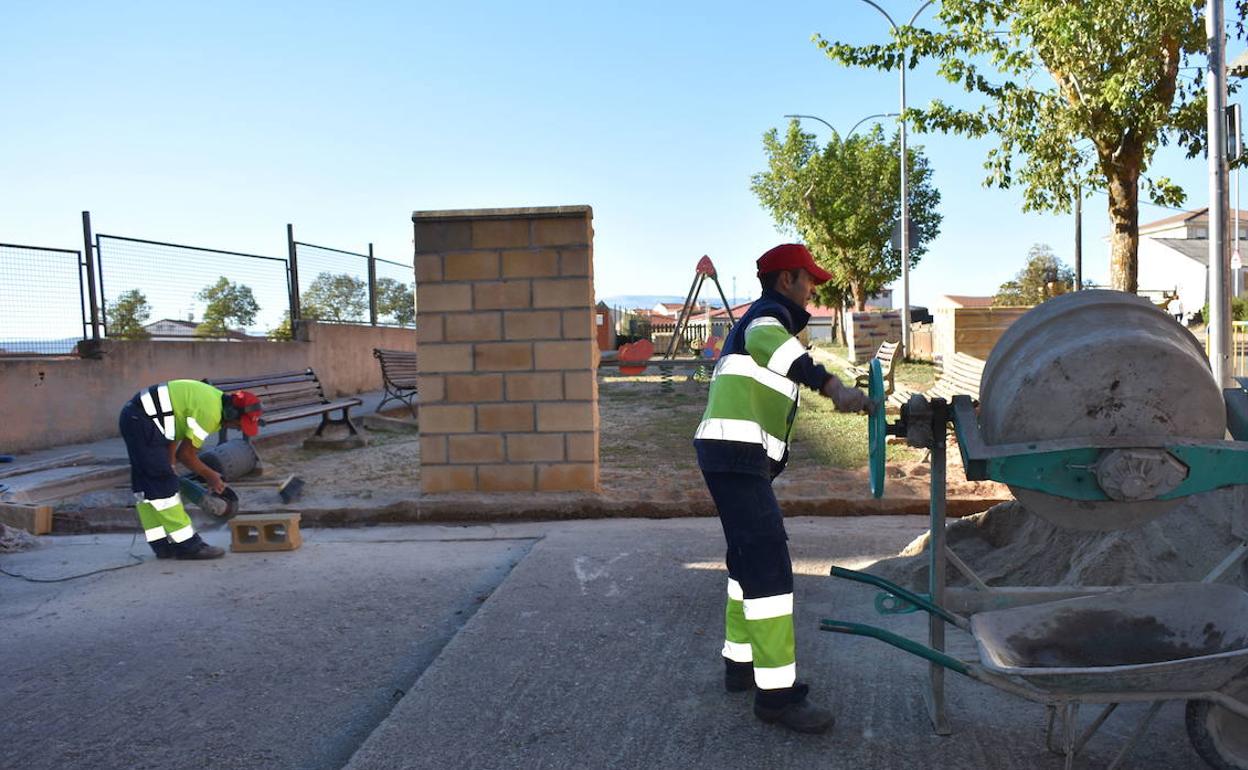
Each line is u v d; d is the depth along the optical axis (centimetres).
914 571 508
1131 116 1407
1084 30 1370
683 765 327
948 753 329
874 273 4159
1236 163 1402
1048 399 308
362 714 387
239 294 1647
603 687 396
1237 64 1180
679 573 562
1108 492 299
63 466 954
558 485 765
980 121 1611
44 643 471
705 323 4800
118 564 622
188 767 343
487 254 761
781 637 346
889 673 402
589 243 752
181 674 429
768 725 355
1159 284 5909
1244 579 399
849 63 1661
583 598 517
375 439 1226
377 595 546
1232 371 1130
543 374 761
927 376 2014
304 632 484
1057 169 1570
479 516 741
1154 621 331
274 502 771
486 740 349
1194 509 452
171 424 620
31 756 351
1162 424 305
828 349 3900
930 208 4059
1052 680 281
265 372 1705
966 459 308
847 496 720
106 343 1292
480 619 483
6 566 621
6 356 1148
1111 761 318
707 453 356
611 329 4738
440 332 768
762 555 347
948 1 1584
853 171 4006
